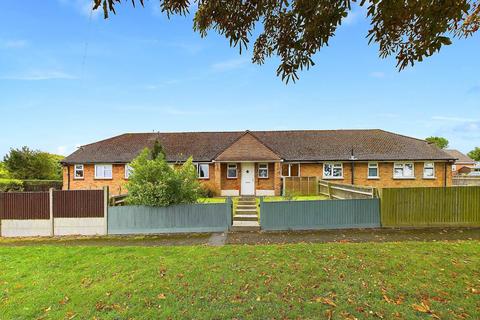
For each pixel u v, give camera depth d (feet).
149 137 82.79
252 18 14.32
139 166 34.53
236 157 66.54
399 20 12.64
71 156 74.18
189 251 24.31
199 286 16.83
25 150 94.12
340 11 12.28
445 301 14.60
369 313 13.66
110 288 16.85
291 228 33.55
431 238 27.99
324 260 20.58
